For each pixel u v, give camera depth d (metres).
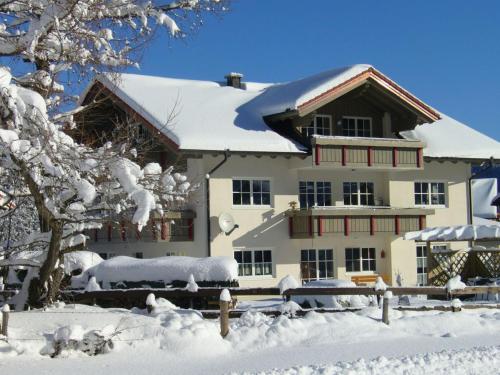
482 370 10.39
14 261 13.59
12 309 14.24
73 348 11.38
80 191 10.62
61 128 12.45
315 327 13.94
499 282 22.50
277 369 10.27
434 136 31.91
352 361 11.09
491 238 23.80
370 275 29.47
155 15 11.95
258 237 27.41
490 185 47.19
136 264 19.55
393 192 30.19
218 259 18.69
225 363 11.22
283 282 16.06
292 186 28.20
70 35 11.64
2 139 9.74
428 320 15.11
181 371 10.49
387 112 30.47
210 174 26.64
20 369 10.26
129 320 12.69
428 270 24.81
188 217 26.73
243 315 14.52
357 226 27.97
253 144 26.55
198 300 17.95
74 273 17.72
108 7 11.76
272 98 29.98
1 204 12.51
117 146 11.91
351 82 28.47
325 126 29.50
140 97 28.56
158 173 12.52
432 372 10.21
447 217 31.42
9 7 11.30
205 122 27.25
